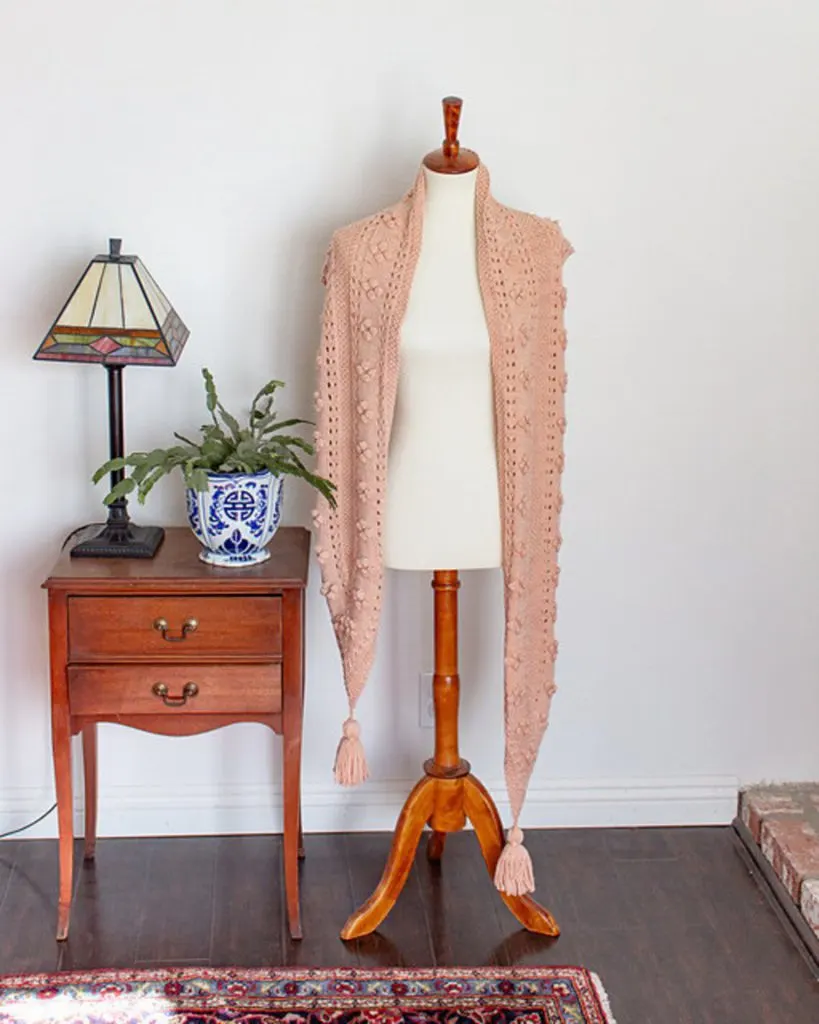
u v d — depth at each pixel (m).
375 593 2.70
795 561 3.22
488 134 2.96
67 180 2.93
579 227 3.02
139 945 2.79
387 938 2.83
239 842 3.20
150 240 2.97
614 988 2.68
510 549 2.67
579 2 2.92
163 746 3.19
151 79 2.89
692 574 3.21
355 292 2.61
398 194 2.98
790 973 2.74
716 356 3.10
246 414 3.07
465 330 2.58
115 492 2.61
